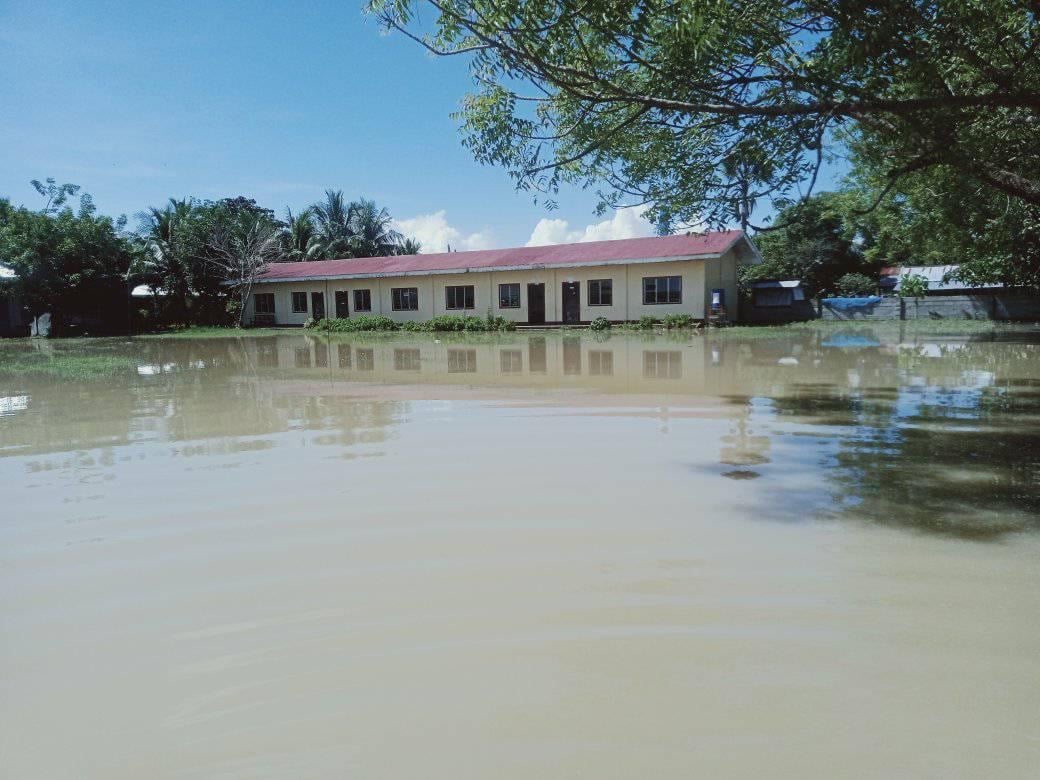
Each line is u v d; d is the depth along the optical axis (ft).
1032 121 18.49
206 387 31.22
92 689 7.48
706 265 78.33
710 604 9.02
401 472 15.57
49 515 13.04
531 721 6.72
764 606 8.95
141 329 103.35
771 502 13.08
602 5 14.23
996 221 29.76
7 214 91.20
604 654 7.88
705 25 14.03
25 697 7.36
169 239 105.60
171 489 14.58
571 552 10.78
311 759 6.28
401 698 7.14
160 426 21.71
